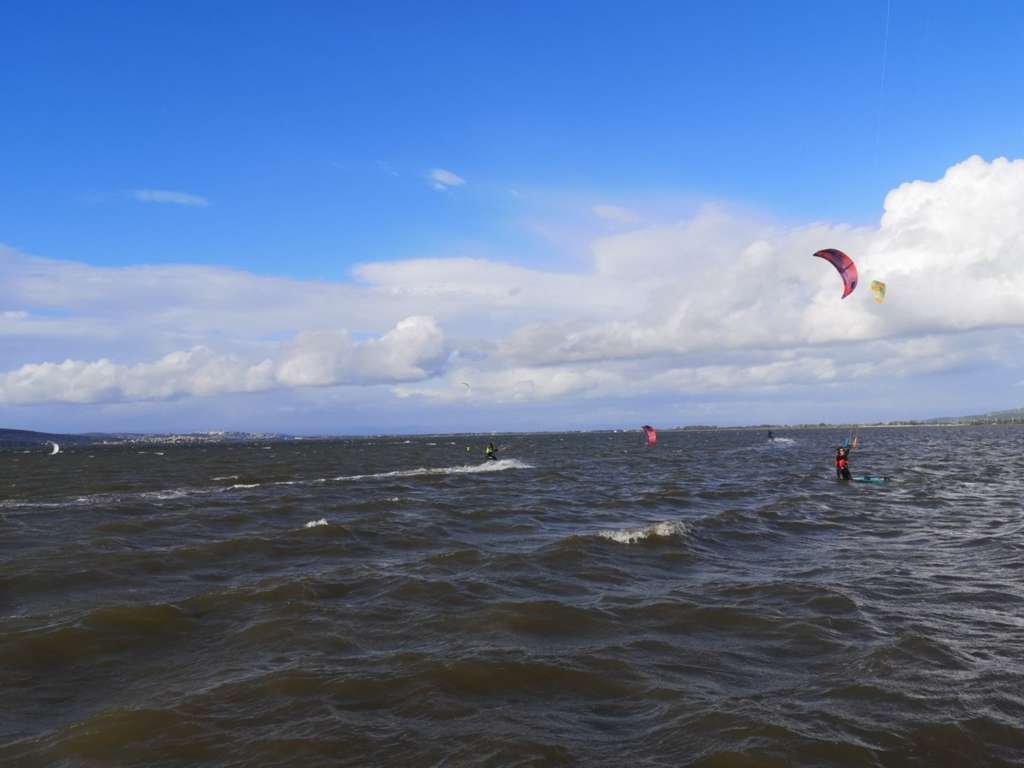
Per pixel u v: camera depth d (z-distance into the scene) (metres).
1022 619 12.08
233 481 46.75
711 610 13.01
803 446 113.88
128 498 35.00
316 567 17.23
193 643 11.47
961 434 181.75
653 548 18.94
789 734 7.61
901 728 7.75
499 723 8.14
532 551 18.80
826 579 15.46
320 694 9.04
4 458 110.62
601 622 12.32
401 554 18.89
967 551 18.36
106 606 13.34
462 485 41.25
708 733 7.73
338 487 40.44
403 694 9.05
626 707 8.66
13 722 8.50
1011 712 8.15
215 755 7.42
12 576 16.20
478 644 11.09
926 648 10.45
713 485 39.56
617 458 79.44
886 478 39.47
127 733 7.97
